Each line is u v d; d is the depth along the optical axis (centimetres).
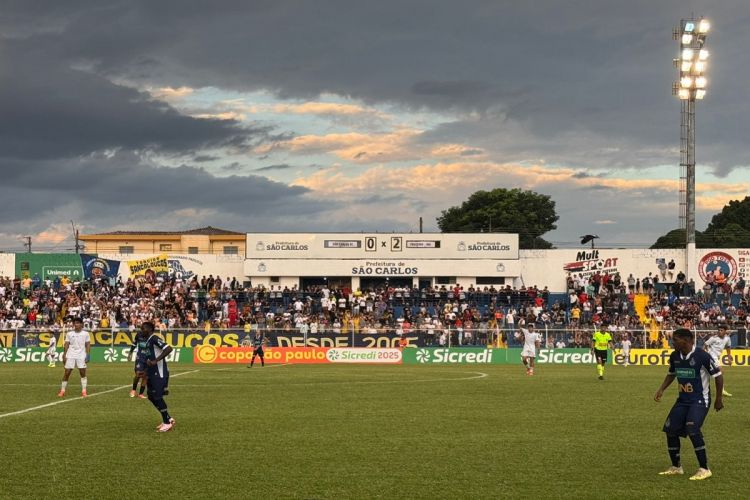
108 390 3356
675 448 1608
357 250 8588
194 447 1900
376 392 3284
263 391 3325
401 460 1747
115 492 1450
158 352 2152
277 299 7769
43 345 5825
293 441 1991
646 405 2802
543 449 1884
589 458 1775
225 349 5891
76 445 1927
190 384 3691
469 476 1588
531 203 13200
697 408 1587
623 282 8444
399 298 7750
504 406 2764
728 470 1656
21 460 1738
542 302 7688
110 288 7731
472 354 5906
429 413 2556
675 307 7400
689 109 8038
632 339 5847
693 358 1588
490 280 8575
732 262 8325
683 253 8388
